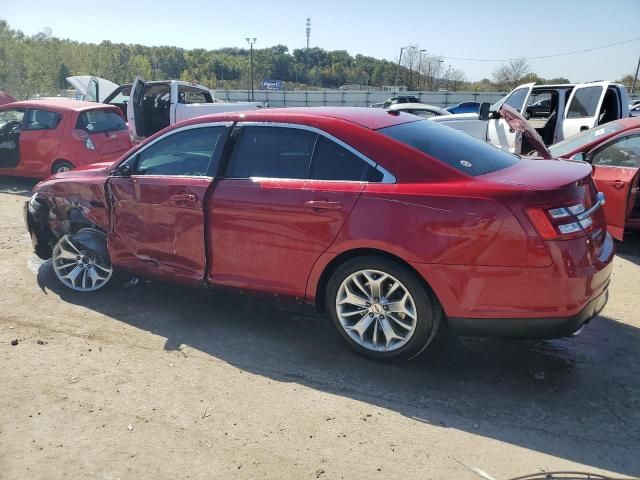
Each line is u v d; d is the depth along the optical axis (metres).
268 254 3.71
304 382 3.37
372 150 3.43
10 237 6.54
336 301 3.58
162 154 4.26
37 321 4.21
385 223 3.25
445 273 3.14
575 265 2.98
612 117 9.45
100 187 4.48
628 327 4.11
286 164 3.71
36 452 2.73
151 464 2.65
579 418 2.99
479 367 3.52
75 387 3.30
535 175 3.29
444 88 66.12
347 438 2.84
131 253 4.40
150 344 3.86
